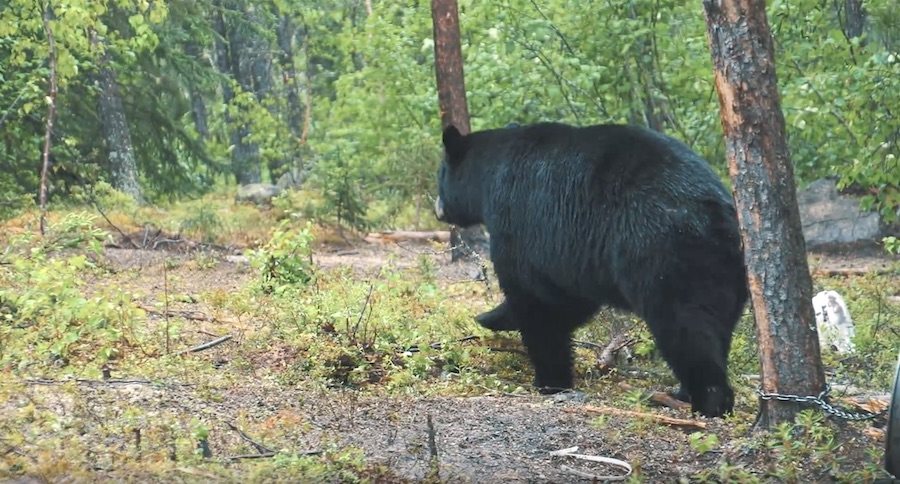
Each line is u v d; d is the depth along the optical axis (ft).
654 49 59.26
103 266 50.26
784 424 23.03
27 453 20.15
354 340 34.27
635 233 28.58
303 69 151.74
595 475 22.27
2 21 57.26
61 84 62.54
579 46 61.26
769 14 52.29
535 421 26.45
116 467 19.76
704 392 28.19
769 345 24.16
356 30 100.32
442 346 34.83
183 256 58.34
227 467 20.81
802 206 68.49
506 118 66.13
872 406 28.89
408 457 22.74
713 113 56.59
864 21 61.82
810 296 24.03
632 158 29.40
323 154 104.58
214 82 104.94
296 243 44.42
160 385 27.43
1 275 39.24
